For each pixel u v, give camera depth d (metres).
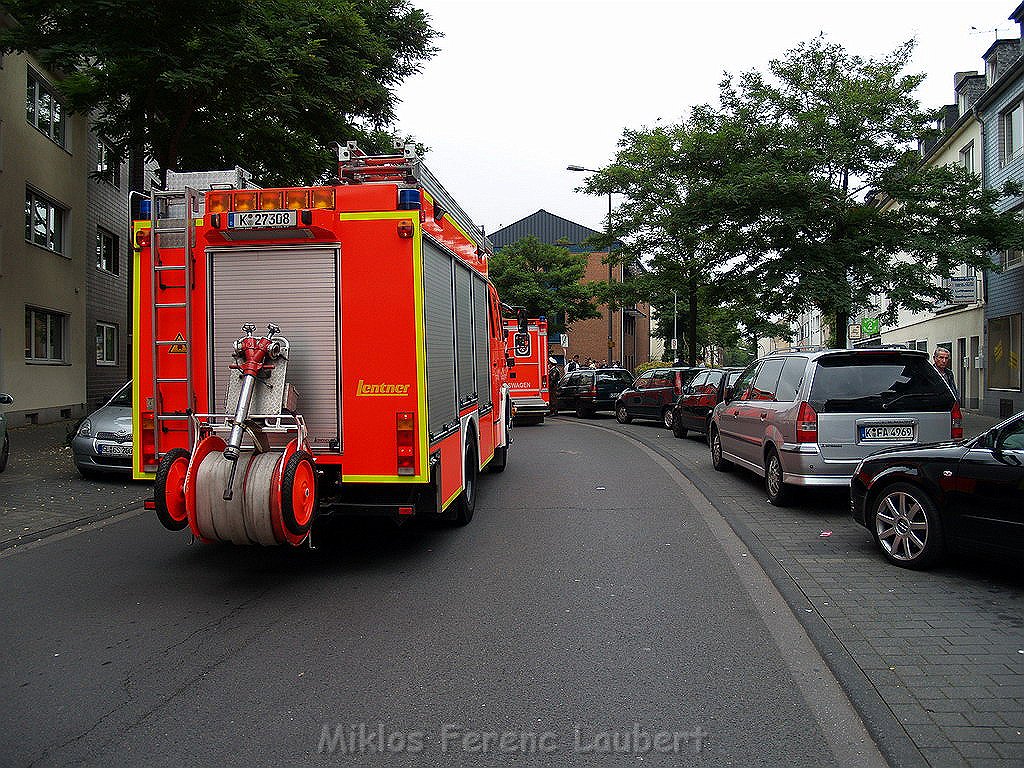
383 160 6.86
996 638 4.98
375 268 6.50
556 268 38.00
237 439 5.95
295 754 3.60
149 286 6.71
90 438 11.34
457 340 7.92
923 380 8.84
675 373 20.28
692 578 6.54
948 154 26.58
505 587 6.30
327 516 6.74
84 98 15.33
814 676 4.50
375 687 4.36
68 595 6.13
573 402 27.81
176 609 5.78
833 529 8.25
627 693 4.27
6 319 18.84
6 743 3.71
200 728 3.86
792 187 15.44
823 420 8.70
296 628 5.34
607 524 8.68
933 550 6.43
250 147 17.22
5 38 13.89
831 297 15.36
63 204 21.91
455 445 7.79
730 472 12.51
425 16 18.11
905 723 3.81
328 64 14.79
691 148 17.05
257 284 6.59
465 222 8.42
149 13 13.21
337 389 6.54
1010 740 3.63
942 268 15.74
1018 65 19.94
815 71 16.84
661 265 24.48
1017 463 5.85
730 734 3.79
